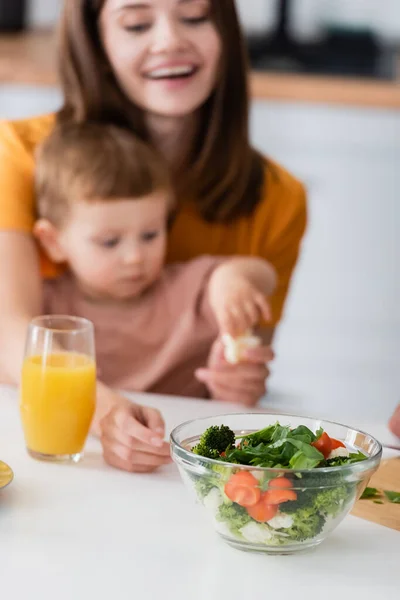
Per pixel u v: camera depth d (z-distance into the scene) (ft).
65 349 4.33
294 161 11.75
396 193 11.90
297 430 3.60
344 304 12.24
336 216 11.96
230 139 7.44
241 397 6.27
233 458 3.46
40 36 13.43
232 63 7.31
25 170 7.26
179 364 7.43
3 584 3.11
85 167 7.04
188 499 3.98
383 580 3.33
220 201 7.52
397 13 13.50
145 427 4.31
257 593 3.16
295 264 8.07
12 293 6.89
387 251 12.05
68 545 3.44
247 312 7.04
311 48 13.14
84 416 4.32
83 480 4.11
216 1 7.13
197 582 3.22
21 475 4.12
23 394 4.34
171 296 7.37
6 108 11.37
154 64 7.14
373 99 11.48
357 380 12.46
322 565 3.40
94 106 7.35
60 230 7.22
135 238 7.22
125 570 3.28
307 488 3.29
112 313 7.38
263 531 3.37
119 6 7.04
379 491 4.13
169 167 7.40
